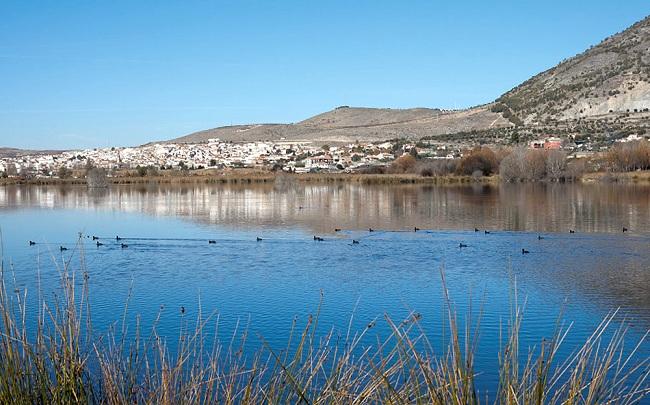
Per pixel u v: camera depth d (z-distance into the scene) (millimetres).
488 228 45750
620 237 40094
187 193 91750
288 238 41500
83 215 58594
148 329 18422
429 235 42375
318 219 52969
